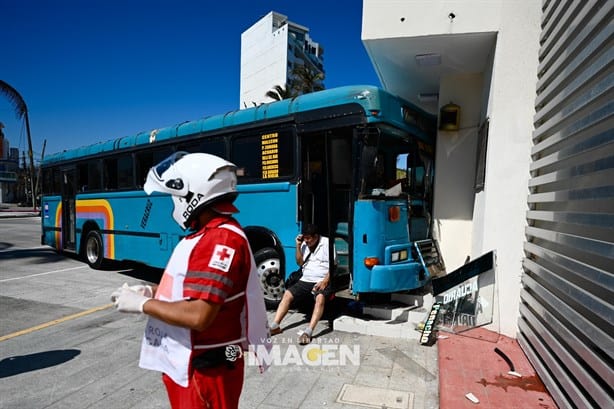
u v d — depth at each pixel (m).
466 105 6.80
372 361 4.29
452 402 3.34
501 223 4.76
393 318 5.43
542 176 4.00
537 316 4.02
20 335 5.15
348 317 5.52
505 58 4.75
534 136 4.37
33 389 3.72
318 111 5.36
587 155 3.11
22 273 9.32
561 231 3.58
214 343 1.78
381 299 5.92
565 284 3.22
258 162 6.11
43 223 12.27
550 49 4.13
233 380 1.85
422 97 8.33
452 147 6.83
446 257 6.80
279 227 5.83
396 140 5.71
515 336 4.67
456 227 6.77
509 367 3.99
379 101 4.99
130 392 3.67
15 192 63.56
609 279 2.58
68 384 3.82
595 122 2.93
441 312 5.07
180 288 1.76
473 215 6.34
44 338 5.04
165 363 1.79
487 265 4.79
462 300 5.04
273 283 6.01
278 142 5.84
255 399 3.54
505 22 4.79
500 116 4.78
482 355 4.26
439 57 6.12
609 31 2.81
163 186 1.85
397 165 5.80
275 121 5.84
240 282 1.82
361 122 4.97
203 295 1.63
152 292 2.00
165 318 1.64
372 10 5.66
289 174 5.71
